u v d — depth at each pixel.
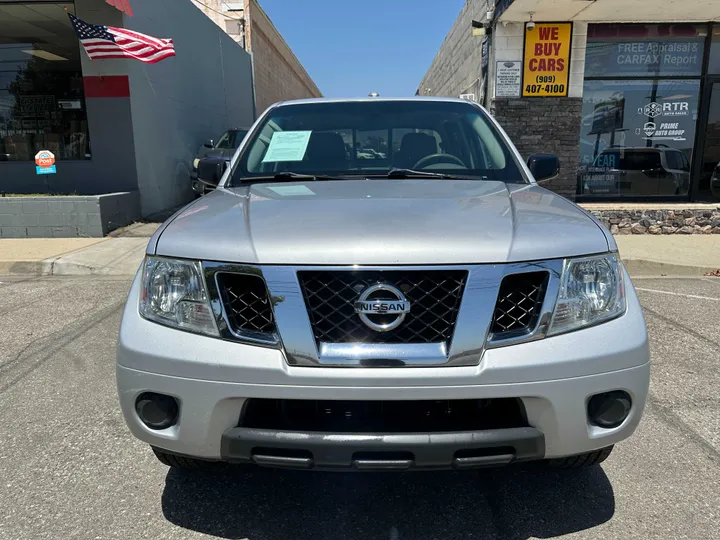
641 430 3.00
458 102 3.61
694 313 5.22
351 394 1.83
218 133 15.11
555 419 1.89
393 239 1.92
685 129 10.90
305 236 1.96
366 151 3.21
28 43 12.02
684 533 2.16
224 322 1.92
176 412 1.98
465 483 2.52
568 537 2.16
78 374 3.84
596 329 1.95
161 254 2.08
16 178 10.56
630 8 9.28
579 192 11.05
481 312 1.86
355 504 2.38
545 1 8.87
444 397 1.83
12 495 2.45
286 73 25.14
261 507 2.36
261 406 1.94
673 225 9.41
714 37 10.48
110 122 10.14
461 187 2.69
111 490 2.48
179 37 12.33
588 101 10.70
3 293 6.18
